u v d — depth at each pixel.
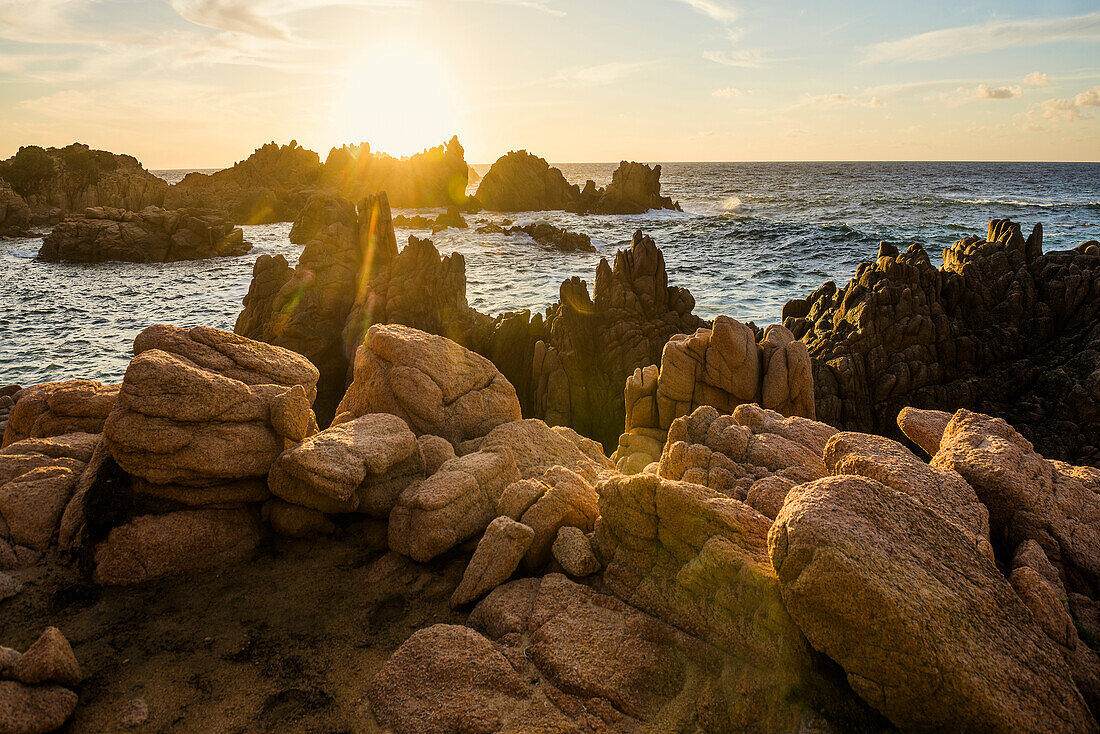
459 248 57.69
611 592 4.64
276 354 6.93
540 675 4.03
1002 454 4.93
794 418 7.05
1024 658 3.31
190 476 5.41
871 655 3.27
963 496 4.45
